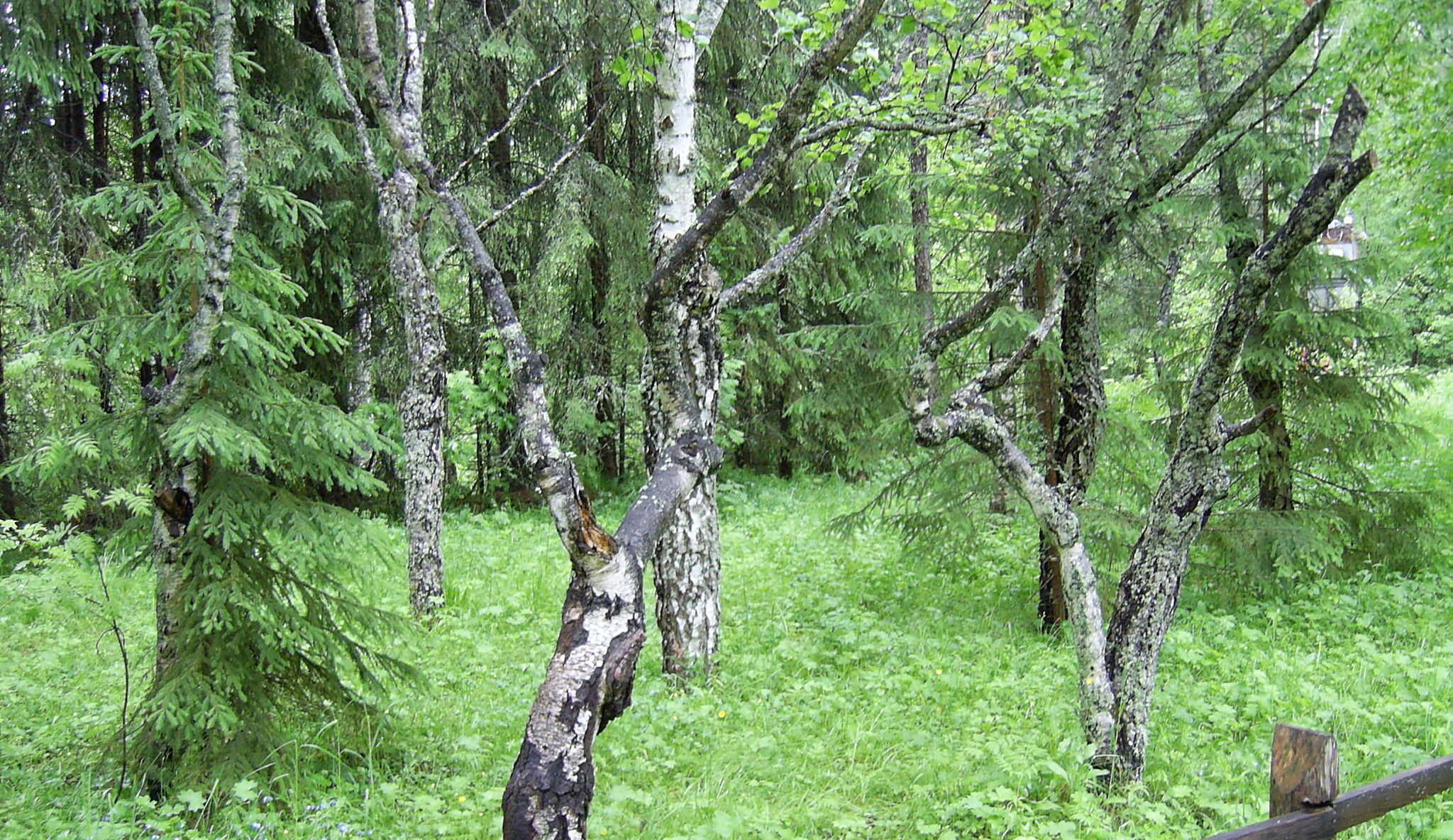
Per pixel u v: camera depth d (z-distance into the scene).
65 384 9.59
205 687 4.67
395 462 13.62
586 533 3.15
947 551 8.95
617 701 3.15
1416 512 8.65
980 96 6.23
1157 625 4.86
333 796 4.77
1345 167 4.12
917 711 6.07
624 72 5.29
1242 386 8.76
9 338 10.91
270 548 5.15
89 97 9.75
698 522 6.88
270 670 4.97
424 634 5.73
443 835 4.40
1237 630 7.66
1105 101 5.52
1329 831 2.99
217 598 4.72
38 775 5.04
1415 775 3.25
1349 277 8.20
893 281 15.38
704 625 6.90
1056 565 8.02
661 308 3.71
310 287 11.80
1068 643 7.64
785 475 17.03
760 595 9.27
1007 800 4.65
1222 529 8.25
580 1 11.70
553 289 12.98
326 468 5.22
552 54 12.43
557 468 3.15
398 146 3.78
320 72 10.70
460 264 13.05
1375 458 8.93
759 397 16.72
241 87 9.81
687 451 3.69
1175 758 5.29
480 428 14.38
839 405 9.14
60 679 6.71
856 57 5.71
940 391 8.34
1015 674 6.73
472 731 5.73
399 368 13.16
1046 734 5.58
